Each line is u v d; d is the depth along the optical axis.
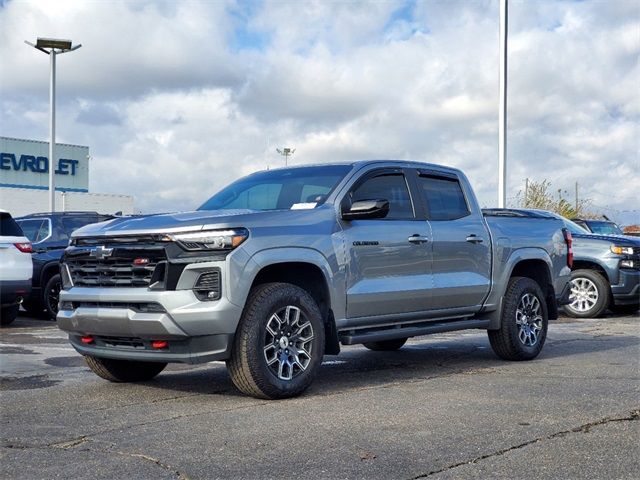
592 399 6.08
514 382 6.93
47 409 5.84
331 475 4.14
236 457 4.48
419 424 5.24
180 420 5.41
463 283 7.78
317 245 6.48
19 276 11.50
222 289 5.86
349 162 7.36
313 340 6.33
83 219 14.07
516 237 8.54
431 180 7.91
